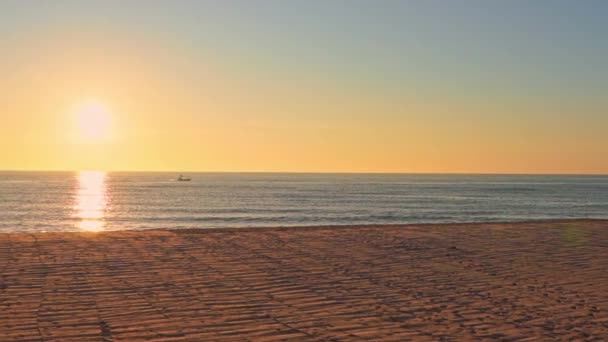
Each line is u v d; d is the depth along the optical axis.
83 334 5.23
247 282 7.70
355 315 6.01
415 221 47.41
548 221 17.61
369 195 94.94
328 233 13.54
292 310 6.19
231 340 5.05
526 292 7.25
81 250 10.38
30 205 65.81
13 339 5.06
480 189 129.88
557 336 5.29
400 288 7.43
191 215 52.72
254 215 52.81
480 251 10.79
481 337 5.23
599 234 13.71
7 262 9.07
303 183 173.62
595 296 7.05
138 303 6.45
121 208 61.50
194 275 8.14
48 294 6.88
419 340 5.11
